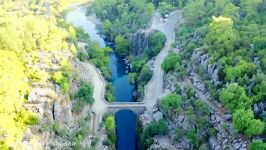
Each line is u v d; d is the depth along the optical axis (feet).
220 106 586.45
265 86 538.88
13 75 556.92
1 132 471.62
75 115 598.75
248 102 538.06
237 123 528.22
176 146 592.60
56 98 570.05
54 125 538.88
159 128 611.06
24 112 513.04
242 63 588.09
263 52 601.21
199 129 580.30
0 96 506.07
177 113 619.67
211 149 559.38
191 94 626.64
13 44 636.07
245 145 521.24
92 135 601.21
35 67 608.19
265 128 515.91
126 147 639.35
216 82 611.06
